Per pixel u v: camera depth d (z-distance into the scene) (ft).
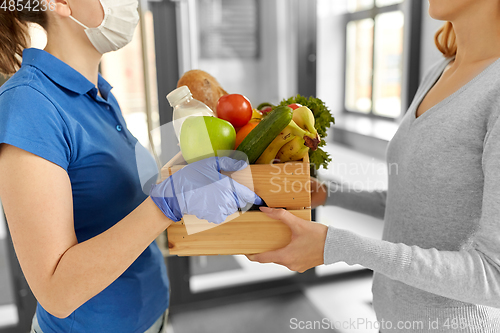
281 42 11.93
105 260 1.84
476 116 2.09
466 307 2.29
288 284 7.96
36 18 2.23
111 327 2.40
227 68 12.44
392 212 2.66
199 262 8.38
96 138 2.27
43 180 1.83
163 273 2.86
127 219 1.91
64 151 2.00
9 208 1.82
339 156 12.57
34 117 1.89
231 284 7.72
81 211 2.23
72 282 1.82
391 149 2.72
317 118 2.36
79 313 2.34
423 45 8.62
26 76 2.05
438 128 2.26
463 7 2.24
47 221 1.82
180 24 6.63
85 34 2.31
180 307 7.47
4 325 6.28
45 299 1.85
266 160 2.08
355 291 7.75
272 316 7.07
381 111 13.44
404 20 8.82
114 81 6.69
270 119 1.92
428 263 1.94
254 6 12.11
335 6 14.25
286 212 1.98
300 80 8.14
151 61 6.66
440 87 2.51
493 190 1.89
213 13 11.87
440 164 2.24
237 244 2.06
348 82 14.98
